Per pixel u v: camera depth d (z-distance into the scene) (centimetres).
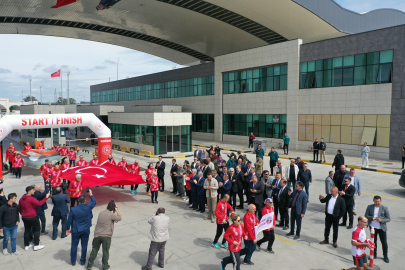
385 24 5219
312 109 2923
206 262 790
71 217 758
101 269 752
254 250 801
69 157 2203
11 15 4338
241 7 3922
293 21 4219
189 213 1205
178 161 2569
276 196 1066
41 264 777
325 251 855
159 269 749
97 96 8200
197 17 4347
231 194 1248
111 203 759
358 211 1199
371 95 2488
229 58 3809
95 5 3969
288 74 3097
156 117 2800
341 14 4322
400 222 1073
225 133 4006
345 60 2655
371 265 743
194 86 4581
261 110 3444
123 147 3309
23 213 838
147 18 4459
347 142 2675
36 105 3416
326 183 1116
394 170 1995
